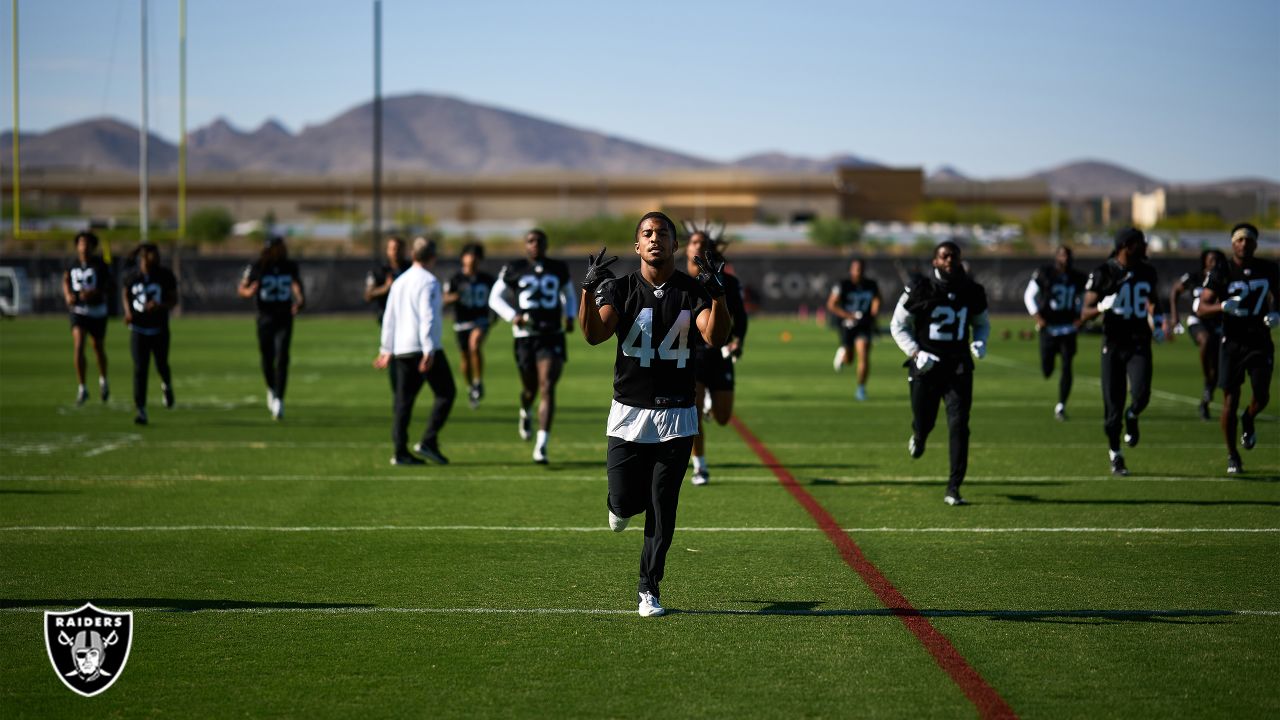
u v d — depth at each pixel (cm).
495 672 741
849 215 15138
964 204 15412
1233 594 920
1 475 1459
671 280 832
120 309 5597
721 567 1006
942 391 1282
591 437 1828
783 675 736
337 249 9469
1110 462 1540
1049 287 2012
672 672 741
